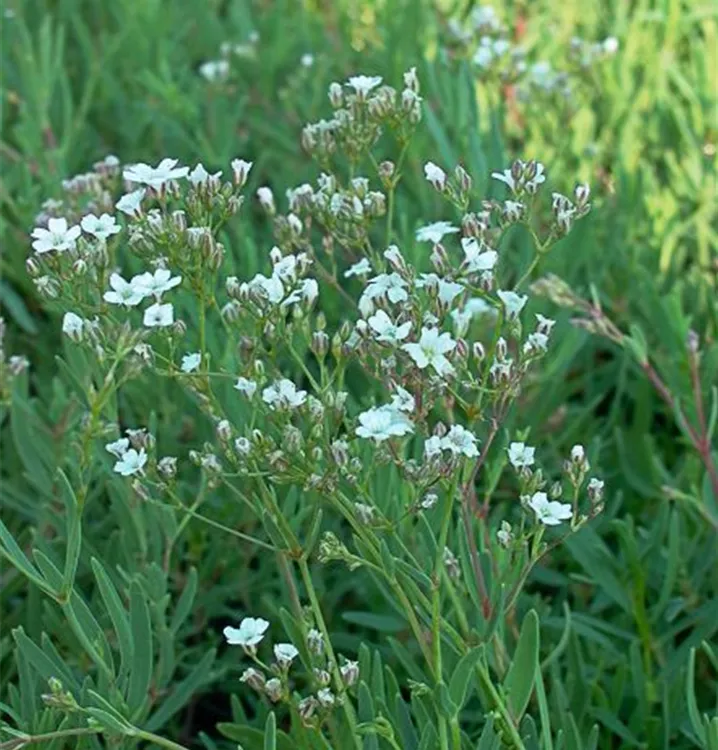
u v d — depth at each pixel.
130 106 0.84
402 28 0.83
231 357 0.61
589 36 0.92
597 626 0.59
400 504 0.56
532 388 0.67
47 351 0.71
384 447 0.50
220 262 0.51
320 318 0.51
